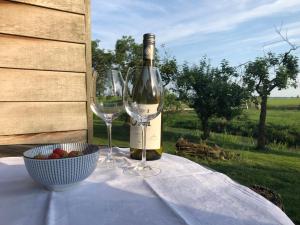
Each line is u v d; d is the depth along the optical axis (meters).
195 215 0.50
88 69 1.96
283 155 7.50
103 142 6.71
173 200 0.57
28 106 1.75
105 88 0.86
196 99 9.48
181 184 0.66
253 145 8.95
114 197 0.58
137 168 0.77
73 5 1.87
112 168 0.79
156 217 0.49
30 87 1.74
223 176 0.72
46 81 1.80
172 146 7.04
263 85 8.40
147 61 0.86
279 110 11.94
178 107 10.37
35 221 0.48
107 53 11.73
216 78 9.38
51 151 0.68
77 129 1.93
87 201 0.56
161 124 0.91
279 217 0.50
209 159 5.30
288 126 9.99
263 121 8.41
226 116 9.37
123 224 0.47
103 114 0.88
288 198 3.69
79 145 0.72
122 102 0.86
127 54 11.64
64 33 1.84
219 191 0.62
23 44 1.71
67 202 0.55
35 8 1.73
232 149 8.12
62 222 0.47
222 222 0.48
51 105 1.82
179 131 10.41
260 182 4.45
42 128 1.80
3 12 1.64
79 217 0.49
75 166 0.59
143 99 0.79
